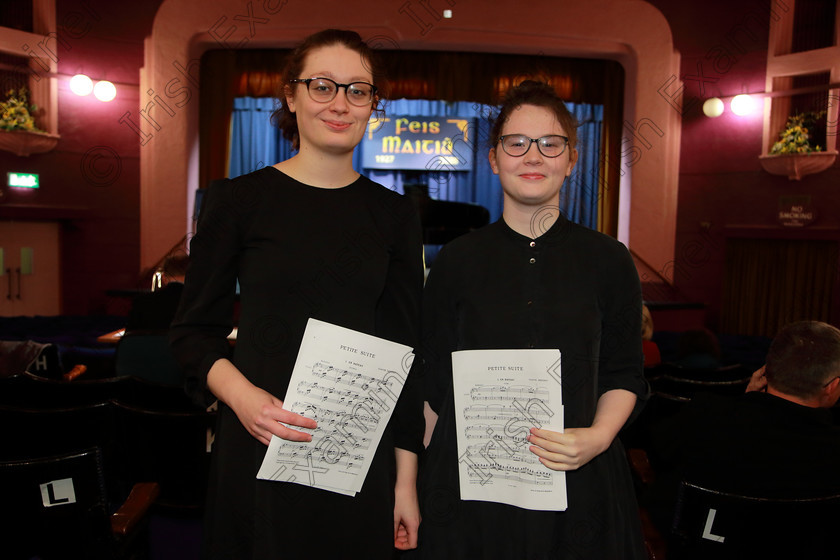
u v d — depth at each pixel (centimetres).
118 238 770
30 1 733
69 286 762
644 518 174
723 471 156
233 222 111
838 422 194
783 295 734
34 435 177
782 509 129
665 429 170
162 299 302
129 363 247
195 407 211
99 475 137
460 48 808
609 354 127
